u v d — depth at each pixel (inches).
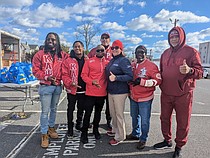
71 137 154.1
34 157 124.0
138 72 136.9
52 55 138.8
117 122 141.6
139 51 135.8
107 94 147.2
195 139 158.2
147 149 138.2
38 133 161.0
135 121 148.2
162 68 133.3
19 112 218.2
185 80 122.4
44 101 137.9
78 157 125.5
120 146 141.5
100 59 142.9
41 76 135.1
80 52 148.2
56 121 192.4
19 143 142.7
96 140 150.6
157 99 344.8
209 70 1189.7
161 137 159.3
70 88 147.5
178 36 123.2
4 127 173.6
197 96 397.7
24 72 212.5
